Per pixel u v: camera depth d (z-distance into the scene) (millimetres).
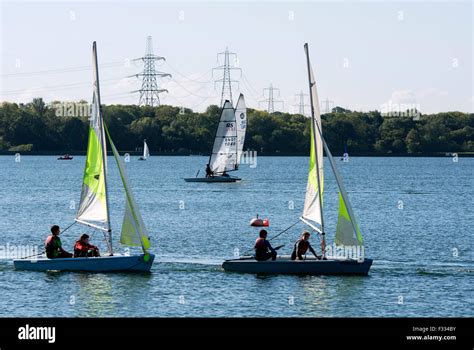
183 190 168375
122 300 56656
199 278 63156
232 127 185250
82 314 53375
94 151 67062
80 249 65188
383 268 68625
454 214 119375
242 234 92750
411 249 81000
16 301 56344
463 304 56562
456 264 71438
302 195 156000
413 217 114312
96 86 67500
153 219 108125
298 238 90750
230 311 54156
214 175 189500
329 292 59188
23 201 139000
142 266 64875
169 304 55750
